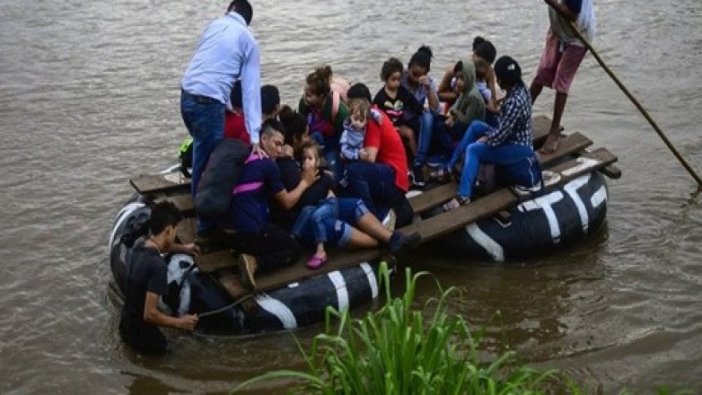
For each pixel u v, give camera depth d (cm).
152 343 831
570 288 960
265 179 860
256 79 864
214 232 880
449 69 1123
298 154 923
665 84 1529
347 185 941
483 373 656
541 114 1423
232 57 860
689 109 1428
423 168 1050
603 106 1448
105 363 831
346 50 1666
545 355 845
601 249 1038
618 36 1762
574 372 817
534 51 1681
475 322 901
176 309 863
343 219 919
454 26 1816
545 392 791
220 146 853
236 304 855
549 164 1080
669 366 826
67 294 938
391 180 938
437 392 621
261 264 873
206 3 1950
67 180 1178
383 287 934
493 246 992
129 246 910
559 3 1041
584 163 1081
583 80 1555
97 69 1578
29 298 928
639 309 919
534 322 901
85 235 1046
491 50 1070
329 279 888
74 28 1791
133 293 820
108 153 1258
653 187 1181
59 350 849
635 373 816
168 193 977
